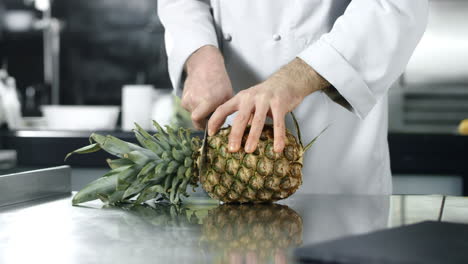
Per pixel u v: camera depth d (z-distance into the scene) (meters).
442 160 2.78
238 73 1.77
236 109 1.36
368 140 1.71
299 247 0.98
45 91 5.58
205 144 1.35
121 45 5.47
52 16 5.53
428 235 1.04
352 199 1.46
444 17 4.95
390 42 1.47
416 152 2.79
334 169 1.73
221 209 1.33
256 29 1.74
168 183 1.38
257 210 1.32
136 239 1.06
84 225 1.17
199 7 1.74
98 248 1.01
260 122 1.32
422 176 2.82
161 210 1.32
